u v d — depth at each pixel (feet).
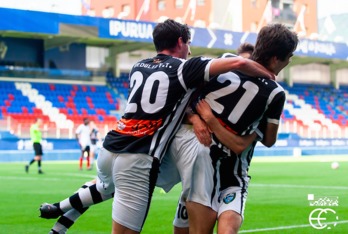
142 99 17.43
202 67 17.08
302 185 54.54
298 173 71.61
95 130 88.17
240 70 17.01
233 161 17.81
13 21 120.37
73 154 117.80
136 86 17.71
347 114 172.35
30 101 131.13
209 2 177.37
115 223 17.72
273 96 17.31
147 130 17.30
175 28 18.31
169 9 180.55
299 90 174.29
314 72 182.50
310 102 170.30
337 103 175.42
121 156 17.48
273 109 17.53
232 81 17.51
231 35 143.02
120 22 131.85
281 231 28.40
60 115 130.00
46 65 140.97
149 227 29.91
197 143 17.65
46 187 54.03
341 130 151.23
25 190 51.01
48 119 128.16
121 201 17.58
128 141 17.48
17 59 137.90
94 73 145.69
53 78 139.23
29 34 130.72
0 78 132.98
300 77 180.24
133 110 17.53
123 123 17.75
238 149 17.49
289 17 184.75
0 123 113.80
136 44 144.05
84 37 129.29
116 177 17.69
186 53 18.75
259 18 177.17
